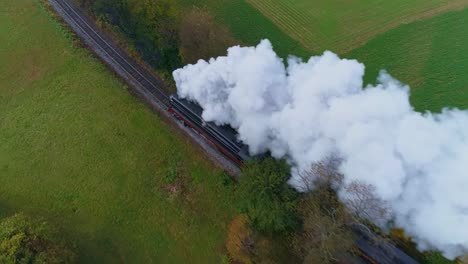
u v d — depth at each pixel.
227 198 56.06
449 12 76.00
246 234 51.28
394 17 76.19
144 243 53.19
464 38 71.81
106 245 53.00
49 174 58.97
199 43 62.94
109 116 64.00
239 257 50.75
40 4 79.69
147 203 56.31
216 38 66.75
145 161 59.78
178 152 60.59
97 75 68.62
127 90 66.94
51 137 62.22
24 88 67.88
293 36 74.12
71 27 76.19
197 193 56.88
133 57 71.62
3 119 64.50
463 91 65.00
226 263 51.09
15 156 60.66
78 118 63.97
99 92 66.62
